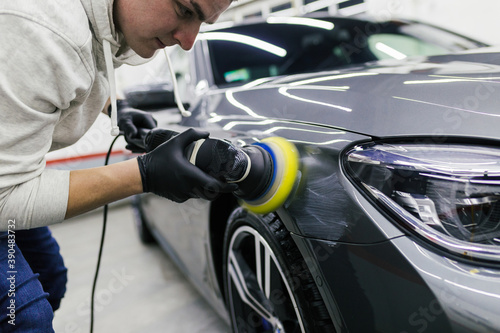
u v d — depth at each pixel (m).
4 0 0.47
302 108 0.88
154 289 1.73
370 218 0.63
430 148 0.65
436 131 0.67
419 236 0.60
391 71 0.96
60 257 1.05
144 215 2.07
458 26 3.36
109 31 0.59
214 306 1.27
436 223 0.60
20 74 0.48
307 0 4.31
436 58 1.10
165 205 1.54
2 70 0.47
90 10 0.56
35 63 0.48
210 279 1.19
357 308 0.63
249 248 0.97
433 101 0.73
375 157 0.67
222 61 1.51
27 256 0.96
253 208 0.74
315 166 0.71
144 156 0.64
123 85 2.29
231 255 0.99
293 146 0.76
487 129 0.65
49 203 0.56
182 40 0.60
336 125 0.77
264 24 1.68
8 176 0.52
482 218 0.59
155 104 1.37
